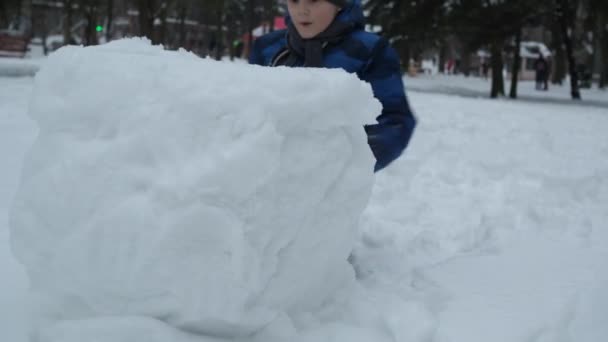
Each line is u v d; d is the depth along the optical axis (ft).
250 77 5.76
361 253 10.17
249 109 5.60
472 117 37.04
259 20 177.37
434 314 7.62
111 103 5.80
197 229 5.40
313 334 6.45
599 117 45.01
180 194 5.39
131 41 7.15
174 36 146.51
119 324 5.57
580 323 7.46
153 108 5.68
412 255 10.31
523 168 19.19
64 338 5.66
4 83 39.91
